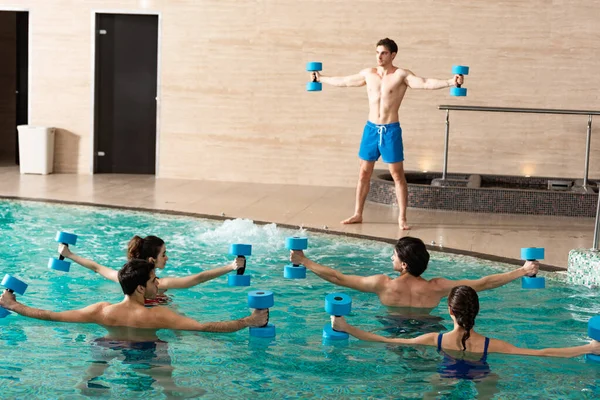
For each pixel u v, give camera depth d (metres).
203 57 11.87
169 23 11.84
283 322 5.02
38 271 6.18
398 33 11.52
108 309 4.69
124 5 11.87
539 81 11.41
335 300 4.45
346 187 11.84
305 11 11.62
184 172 12.12
